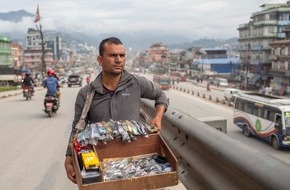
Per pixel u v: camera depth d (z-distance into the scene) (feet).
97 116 10.66
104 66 10.45
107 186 9.00
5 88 151.43
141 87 10.83
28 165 23.09
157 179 9.30
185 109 117.50
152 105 25.61
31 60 474.08
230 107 124.57
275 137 60.29
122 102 10.57
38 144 30.01
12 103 75.41
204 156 12.49
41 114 52.80
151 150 10.43
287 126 58.03
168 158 9.74
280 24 240.12
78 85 189.26
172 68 499.51
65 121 44.65
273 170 7.18
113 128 10.16
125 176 9.29
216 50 364.79
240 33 290.15
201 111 111.65
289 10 239.30
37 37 546.26
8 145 30.01
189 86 291.99
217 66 341.82
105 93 10.58
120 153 10.28
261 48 245.45
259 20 254.06
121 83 10.58
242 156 8.75
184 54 487.61
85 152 9.55
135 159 10.07
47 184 19.10
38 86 205.46
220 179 10.66
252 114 69.97
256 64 252.01
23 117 49.83
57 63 486.38
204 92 221.87
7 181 19.84
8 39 307.17
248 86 246.88
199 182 13.00
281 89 193.47
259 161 7.93
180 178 14.85
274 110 60.95
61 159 24.41
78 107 10.89
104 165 9.83
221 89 249.34
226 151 9.77
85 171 9.06
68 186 18.67
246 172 8.20
